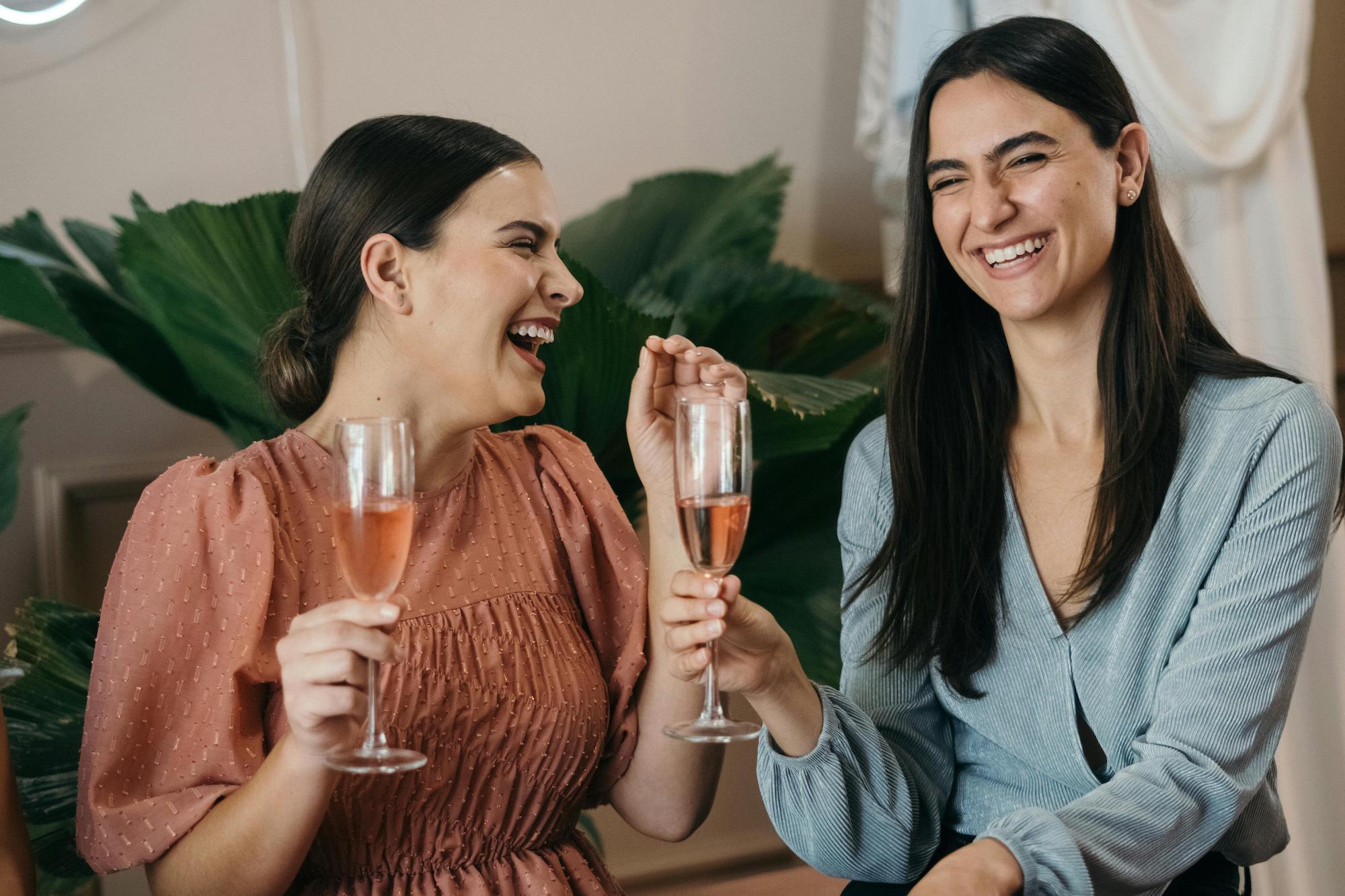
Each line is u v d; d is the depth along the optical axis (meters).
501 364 1.42
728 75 3.22
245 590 1.32
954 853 1.18
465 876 1.39
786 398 2.03
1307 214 2.71
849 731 1.48
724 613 1.25
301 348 1.50
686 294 2.78
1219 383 1.50
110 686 1.29
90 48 2.74
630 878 3.04
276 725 1.33
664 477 1.51
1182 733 1.36
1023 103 1.45
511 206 1.42
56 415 2.72
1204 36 2.63
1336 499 1.48
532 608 1.47
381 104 2.95
